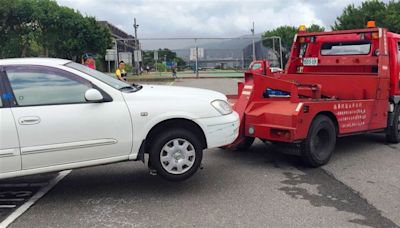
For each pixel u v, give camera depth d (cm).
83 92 522
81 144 512
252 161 734
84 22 3731
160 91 562
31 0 3462
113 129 522
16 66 512
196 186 593
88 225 464
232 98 774
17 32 3419
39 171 505
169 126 553
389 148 839
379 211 494
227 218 475
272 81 707
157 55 3231
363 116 777
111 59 3158
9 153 488
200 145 561
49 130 500
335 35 891
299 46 959
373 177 634
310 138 671
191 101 557
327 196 547
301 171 669
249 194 557
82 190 587
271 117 674
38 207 524
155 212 498
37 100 507
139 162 731
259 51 3103
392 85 848
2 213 505
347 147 847
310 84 816
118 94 533
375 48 841
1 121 486
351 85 826
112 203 532
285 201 529
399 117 880
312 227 448
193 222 465
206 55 3256
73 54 3806
